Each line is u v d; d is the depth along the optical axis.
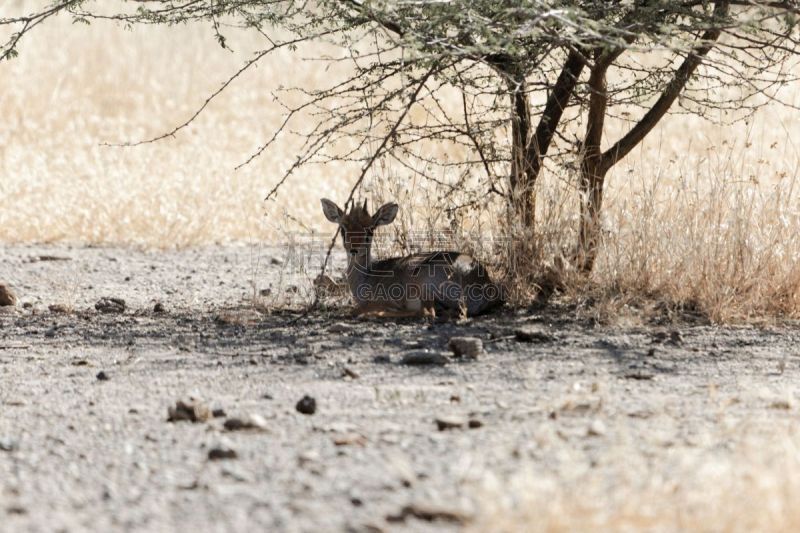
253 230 35.34
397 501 11.30
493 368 17.80
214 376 17.61
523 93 22.59
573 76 22.39
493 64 20.97
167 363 18.61
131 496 11.68
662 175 26.41
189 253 33.16
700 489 11.33
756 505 10.77
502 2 19.42
